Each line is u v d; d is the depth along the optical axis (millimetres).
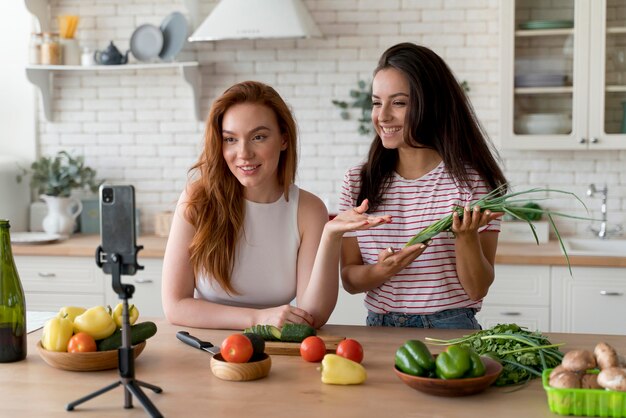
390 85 2303
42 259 4223
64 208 4570
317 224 2396
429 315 2383
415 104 2287
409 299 2396
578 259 3787
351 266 2410
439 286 2375
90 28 4746
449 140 2344
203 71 4668
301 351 1929
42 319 2438
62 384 1760
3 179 4586
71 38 4605
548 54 4082
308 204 2408
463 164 2365
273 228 2369
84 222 4750
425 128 2328
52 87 4805
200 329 2254
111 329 1895
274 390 1701
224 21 4172
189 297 2338
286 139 2322
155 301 4129
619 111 4055
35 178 4586
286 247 2387
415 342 1694
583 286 3814
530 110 4125
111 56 4477
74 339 1853
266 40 4602
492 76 4434
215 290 2373
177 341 2127
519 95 4125
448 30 4449
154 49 4496
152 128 4762
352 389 1708
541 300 3850
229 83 4660
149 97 4750
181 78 4715
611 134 4055
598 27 4012
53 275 4219
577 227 4465
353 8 4516
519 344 1821
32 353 2027
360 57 4535
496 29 4410
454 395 1628
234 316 2221
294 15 4156
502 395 1664
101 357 1832
